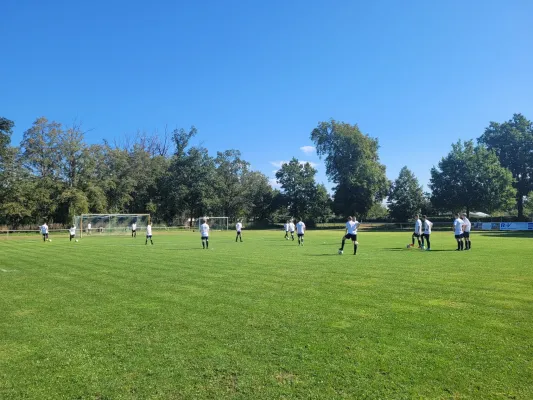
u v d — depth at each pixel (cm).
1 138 5538
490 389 448
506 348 570
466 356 542
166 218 7831
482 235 4066
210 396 445
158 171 7662
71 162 6438
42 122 6262
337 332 655
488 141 7750
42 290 1066
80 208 6175
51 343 630
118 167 7194
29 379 499
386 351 565
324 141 7825
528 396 432
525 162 7275
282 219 8475
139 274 1334
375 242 2967
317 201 8019
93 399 445
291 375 494
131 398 444
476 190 6300
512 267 1385
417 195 7862
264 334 652
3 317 789
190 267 1503
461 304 831
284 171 8156
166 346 604
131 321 745
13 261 1822
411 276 1202
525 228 5866
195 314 784
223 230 6938
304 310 799
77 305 883
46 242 3578
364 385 462
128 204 7525
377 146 7944
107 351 589
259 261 1677
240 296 942
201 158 7725
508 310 779
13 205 5809
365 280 1140
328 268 1412
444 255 1841
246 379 485
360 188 7306
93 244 3161
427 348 574
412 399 429
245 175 8450
